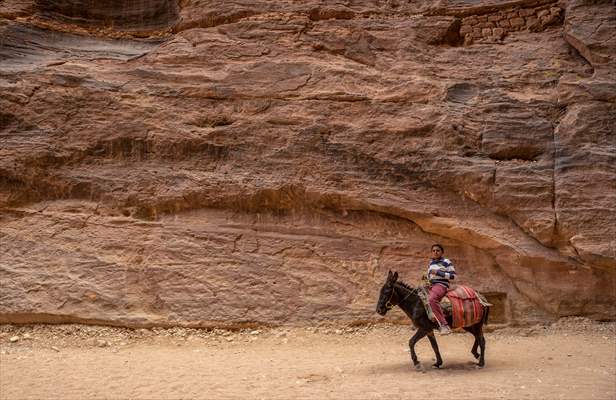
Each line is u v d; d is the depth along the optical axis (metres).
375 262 10.90
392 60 12.58
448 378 7.38
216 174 11.19
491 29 13.17
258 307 10.40
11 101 11.30
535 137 11.33
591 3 12.52
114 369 7.93
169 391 6.86
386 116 11.58
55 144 11.17
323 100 11.70
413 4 13.45
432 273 8.23
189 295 10.35
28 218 10.84
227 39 12.55
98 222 10.86
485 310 8.36
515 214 10.86
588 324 10.45
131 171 11.20
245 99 11.77
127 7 13.70
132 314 10.14
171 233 10.80
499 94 11.91
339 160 11.25
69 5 13.43
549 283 10.59
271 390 6.87
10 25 12.52
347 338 10.12
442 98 11.81
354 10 13.23
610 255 10.29
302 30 12.69
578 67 12.28
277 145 11.35
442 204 11.09
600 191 10.77
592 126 11.28
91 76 11.77
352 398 6.50
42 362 8.35
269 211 11.22
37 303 10.05
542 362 8.35
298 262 10.80
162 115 11.51
